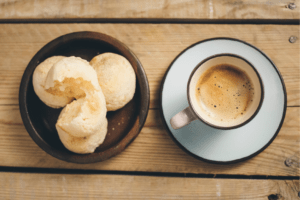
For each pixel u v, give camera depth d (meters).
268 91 0.35
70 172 0.38
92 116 0.32
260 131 0.35
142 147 0.37
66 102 0.34
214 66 0.34
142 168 0.37
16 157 0.37
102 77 0.34
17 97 0.38
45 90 0.34
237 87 0.34
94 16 0.38
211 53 0.35
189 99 0.31
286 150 0.37
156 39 0.38
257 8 0.38
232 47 0.35
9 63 0.38
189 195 0.37
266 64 0.35
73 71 0.32
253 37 0.38
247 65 0.32
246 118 0.32
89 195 0.37
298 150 0.37
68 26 0.38
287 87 0.38
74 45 0.36
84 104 0.32
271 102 0.35
